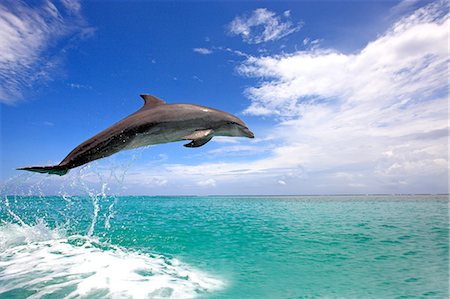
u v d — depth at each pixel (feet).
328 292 16.42
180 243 28.78
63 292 14.89
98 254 22.61
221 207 83.10
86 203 88.43
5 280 16.49
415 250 25.86
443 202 100.89
